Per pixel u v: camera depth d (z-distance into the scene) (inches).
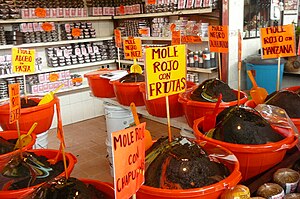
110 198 40.0
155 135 167.6
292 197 46.4
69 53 193.0
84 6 202.7
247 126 47.8
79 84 198.8
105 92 106.9
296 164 55.3
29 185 44.9
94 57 203.2
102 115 216.8
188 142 42.4
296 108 58.6
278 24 170.6
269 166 47.3
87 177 125.5
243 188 37.5
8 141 63.8
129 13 193.0
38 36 178.5
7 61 167.0
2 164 49.6
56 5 183.3
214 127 53.2
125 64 213.0
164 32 172.1
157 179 38.6
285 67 146.4
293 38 68.2
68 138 171.9
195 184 37.3
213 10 143.1
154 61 42.4
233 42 146.9
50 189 36.3
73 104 201.3
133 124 54.9
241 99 66.0
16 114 54.4
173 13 158.4
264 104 57.9
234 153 45.6
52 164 50.9
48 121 78.8
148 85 42.3
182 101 67.8
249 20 155.3
